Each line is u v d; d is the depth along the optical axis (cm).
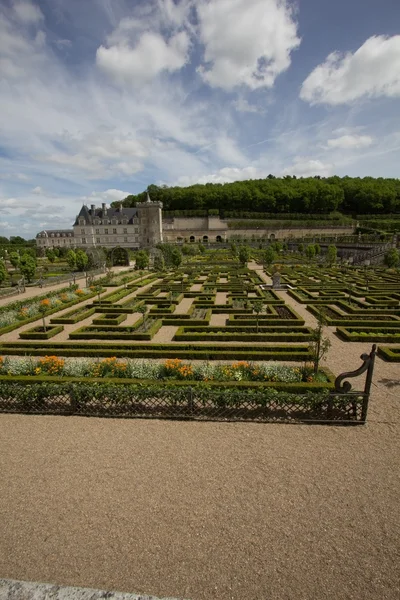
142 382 1141
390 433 944
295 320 2062
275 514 667
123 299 3075
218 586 530
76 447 897
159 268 5488
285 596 516
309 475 778
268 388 1083
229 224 12200
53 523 652
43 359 1302
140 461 834
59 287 4028
